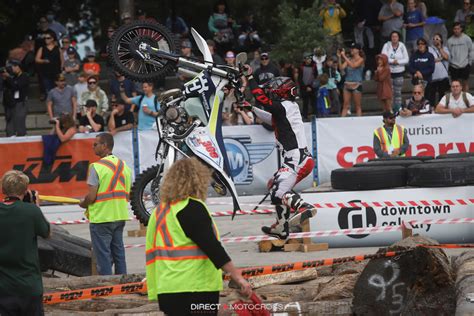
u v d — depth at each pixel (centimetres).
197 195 1074
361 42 4119
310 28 3819
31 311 1269
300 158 1980
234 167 3000
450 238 2131
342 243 2181
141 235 2584
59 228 2175
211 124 2031
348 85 3569
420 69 3600
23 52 4262
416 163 2278
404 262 1336
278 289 1545
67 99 3616
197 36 2084
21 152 3027
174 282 1059
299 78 3678
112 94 3703
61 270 1917
